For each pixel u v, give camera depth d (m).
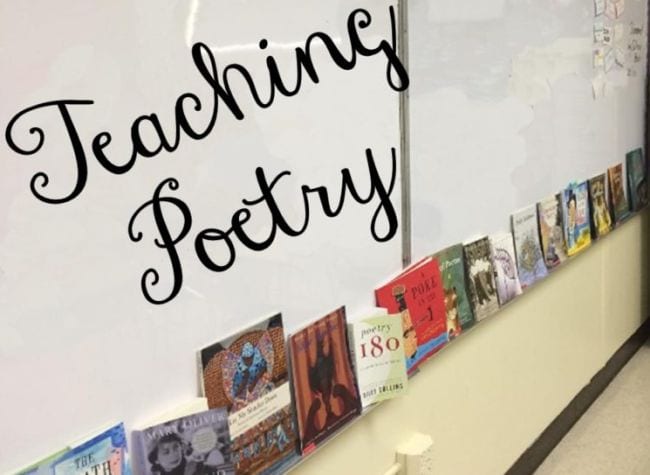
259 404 1.25
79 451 0.95
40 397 0.91
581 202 2.67
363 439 1.57
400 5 1.55
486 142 1.98
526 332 2.32
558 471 2.51
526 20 2.13
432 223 1.76
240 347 1.21
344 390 1.45
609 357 3.18
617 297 3.21
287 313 1.32
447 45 1.75
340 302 1.46
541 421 2.52
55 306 0.92
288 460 1.31
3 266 0.86
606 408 2.98
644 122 3.31
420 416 1.78
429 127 1.71
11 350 0.87
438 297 1.78
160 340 1.07
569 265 2.63
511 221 2.16
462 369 1.96
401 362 1.58
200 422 1.10
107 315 0.99
